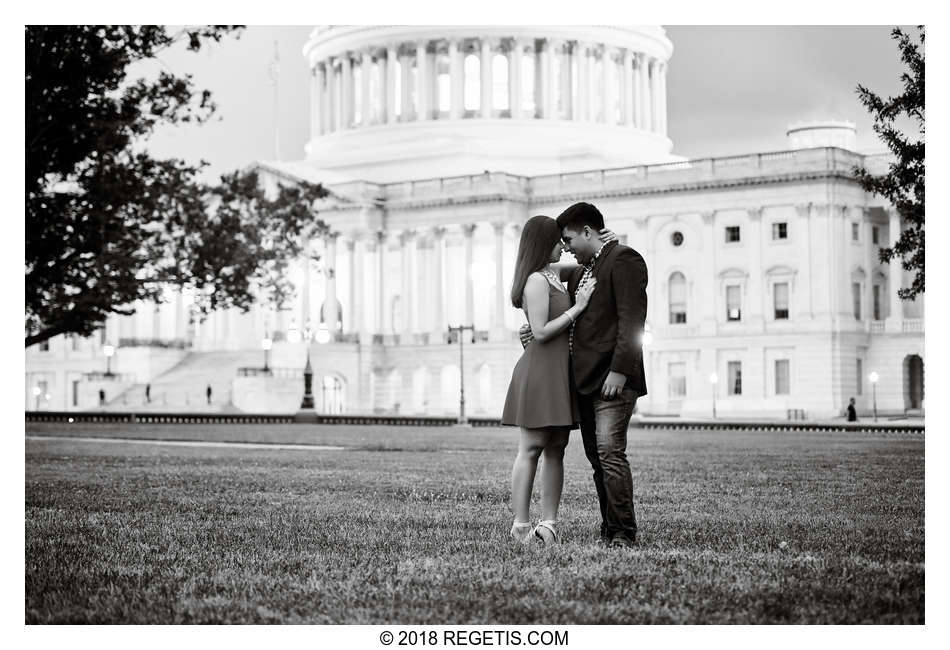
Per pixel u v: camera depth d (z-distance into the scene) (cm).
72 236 4069
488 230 12512
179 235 5125
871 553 1540
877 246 11431
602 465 1625
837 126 12481
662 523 1834
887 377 11169
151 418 8812
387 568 1467
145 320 13762
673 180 11644
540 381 1630
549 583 1364
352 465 3322
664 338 11656
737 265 11400
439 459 3634
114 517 1988
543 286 1623
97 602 1336
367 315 13038
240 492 2425
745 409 11169
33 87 3547
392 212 12769
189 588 1392
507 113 14025
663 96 14750
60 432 6325
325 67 14950
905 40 4319
